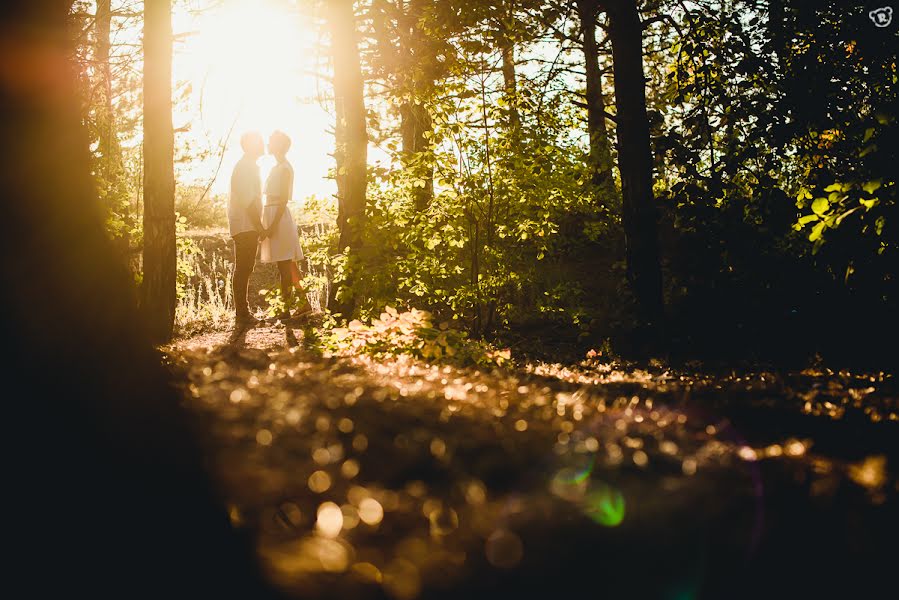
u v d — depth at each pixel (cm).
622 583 163
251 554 160
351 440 249
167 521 175
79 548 164
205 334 1078
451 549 170
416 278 1095
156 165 925
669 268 1068
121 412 235
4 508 176
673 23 1062
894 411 404
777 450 278
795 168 966
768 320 968
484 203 1073
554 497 206
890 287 834
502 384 451
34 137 284
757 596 167
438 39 1084
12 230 269
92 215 289
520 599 153
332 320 1042
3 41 283
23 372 234
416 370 507
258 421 259
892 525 203
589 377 659
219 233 1975
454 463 230
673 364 886
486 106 1051
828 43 881
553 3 1168
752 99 931
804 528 197
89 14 1065
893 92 818
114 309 272
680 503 203
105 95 1155
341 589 148
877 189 674
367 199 1059
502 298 1280
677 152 1007
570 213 1354
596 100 1470
